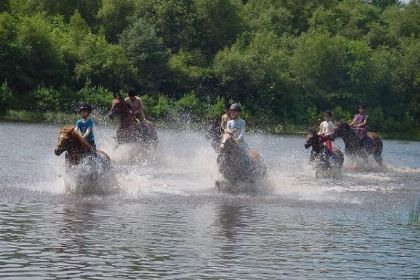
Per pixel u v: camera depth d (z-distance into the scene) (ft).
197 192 66.03
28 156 92.22
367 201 65.92
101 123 187.73
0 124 162.30
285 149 143.64
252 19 287.89
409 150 173.27
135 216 51.42
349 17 307.37
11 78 208.33
